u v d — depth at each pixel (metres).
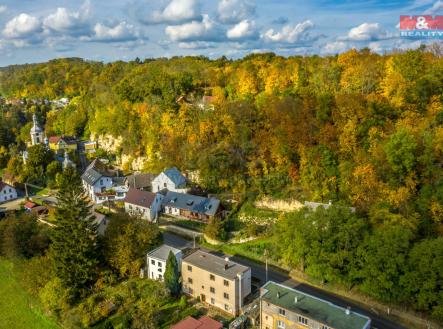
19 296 60.97
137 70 142.50
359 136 70.94
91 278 59.41
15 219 71.69
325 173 70.19
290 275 59.84
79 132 154.12
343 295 54.62
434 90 72.31
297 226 57.88
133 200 84.19
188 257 57.56
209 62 147.62
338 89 85.50
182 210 81.25
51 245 60.16
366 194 61.59
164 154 98.44
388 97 75.06
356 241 52.78
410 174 60.41
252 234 70.19
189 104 106.62
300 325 44.12
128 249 60.34
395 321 49.22
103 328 48.81
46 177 115.44
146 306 52.22
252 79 101.50
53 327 52.88
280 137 77.19
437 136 60.88
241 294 52.00
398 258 48.00
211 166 85.12
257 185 79.69
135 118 114.25
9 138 155.75
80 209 62.34
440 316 46.16
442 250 45.97
